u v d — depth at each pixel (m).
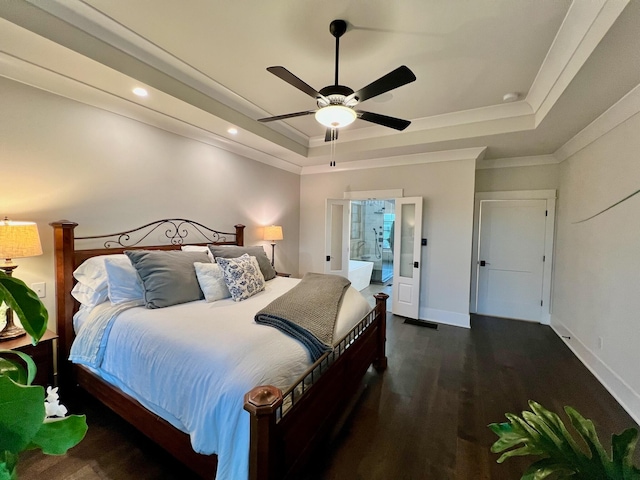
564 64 2.13
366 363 2.55
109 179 2.68
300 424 1.48
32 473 1.63
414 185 4.48
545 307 4.35
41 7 1.67
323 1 1.74
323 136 4.26
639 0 1.39
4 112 2.07
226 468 1.24
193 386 1.45
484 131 3.31
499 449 0.71
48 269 2.30
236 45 2.15
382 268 7.73
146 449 1.81
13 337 1.97
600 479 0.63
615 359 2.50
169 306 2.18
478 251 4.77
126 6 1.77
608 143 2.76
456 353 3.28
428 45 2.13
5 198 2.09
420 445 1.88
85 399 2.27
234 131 3.33
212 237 3.75
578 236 3.42
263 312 1.92
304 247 5.54
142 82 2.23
